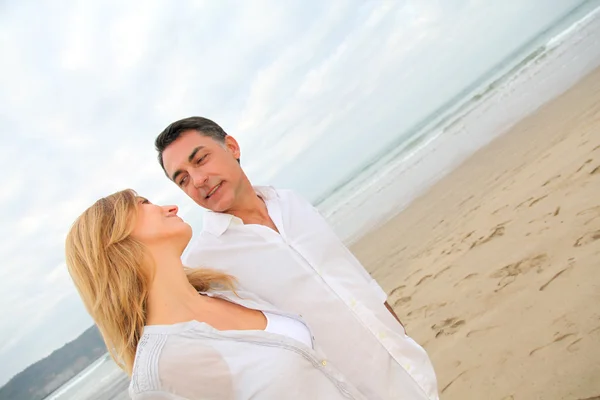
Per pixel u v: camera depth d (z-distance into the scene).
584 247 3.81
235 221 1.93
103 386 14.99
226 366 1.23
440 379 3.39
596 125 7.00
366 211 14.27
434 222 8.08
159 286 1.35
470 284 4.64
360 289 1.96
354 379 1.85
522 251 4.52
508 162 8.46
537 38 22.91
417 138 20.31
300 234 1.96
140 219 1.41
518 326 3.41
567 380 2.61
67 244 1.39
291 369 1.21
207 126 1.98
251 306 1.48
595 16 18.98
